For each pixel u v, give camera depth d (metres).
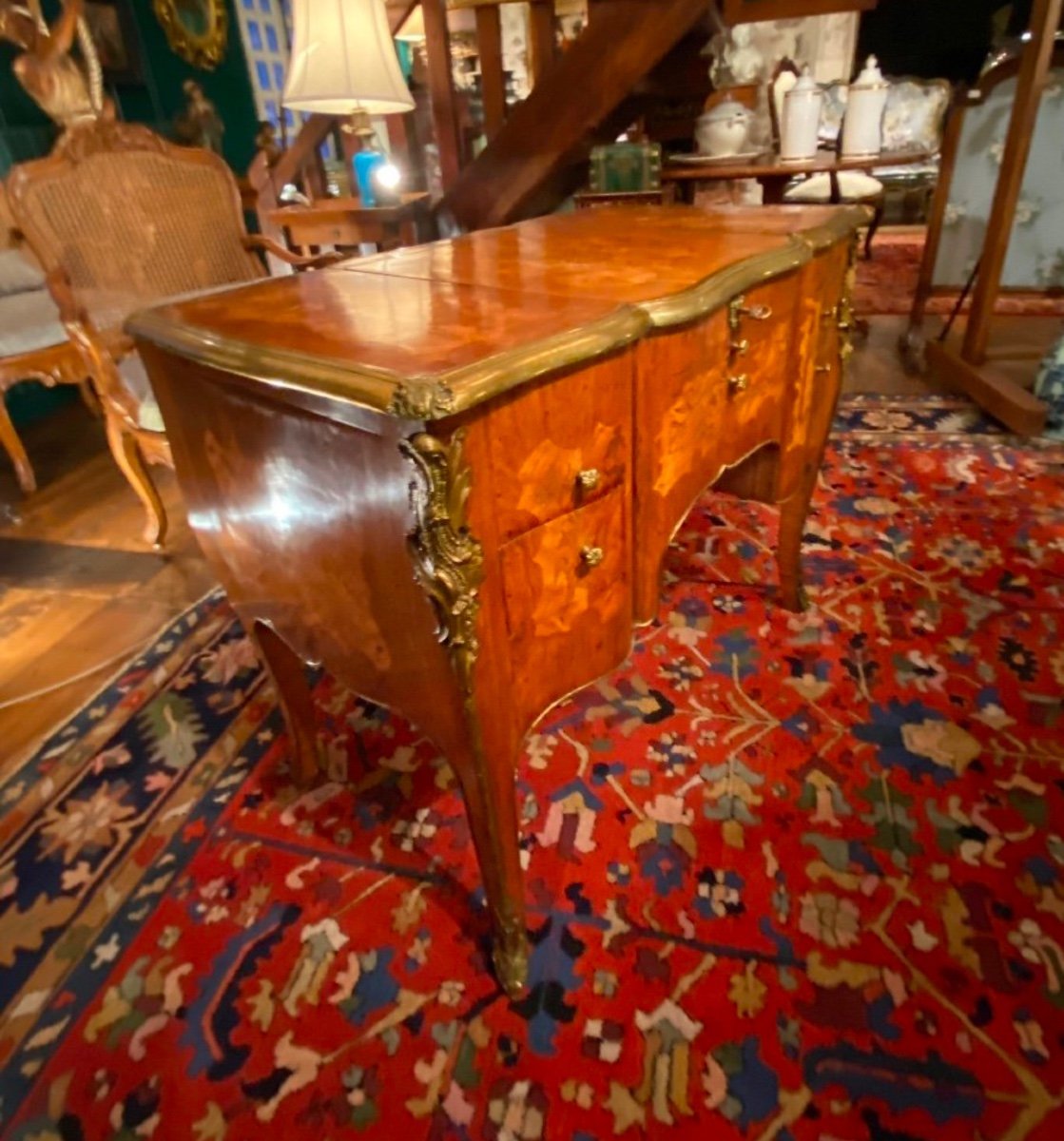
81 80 1.85
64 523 2.19
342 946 0.99
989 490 1.97
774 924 0.98
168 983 0.95
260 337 0.75
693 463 0.98
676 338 0.85
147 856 1.13
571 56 2.04
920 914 0.98
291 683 1.14
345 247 3.16
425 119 3.01
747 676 1.41
